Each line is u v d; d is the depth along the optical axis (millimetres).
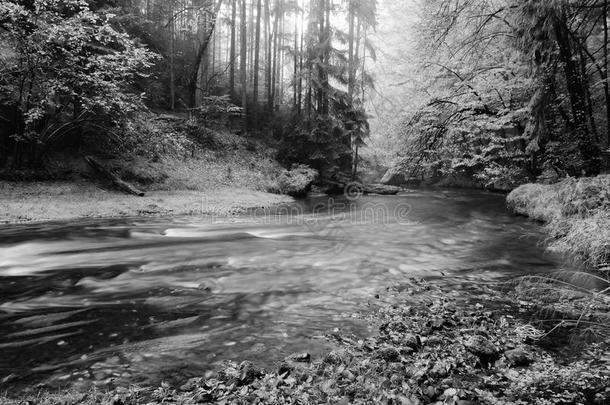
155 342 3791
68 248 7531
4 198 11000
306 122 22375
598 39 13438
